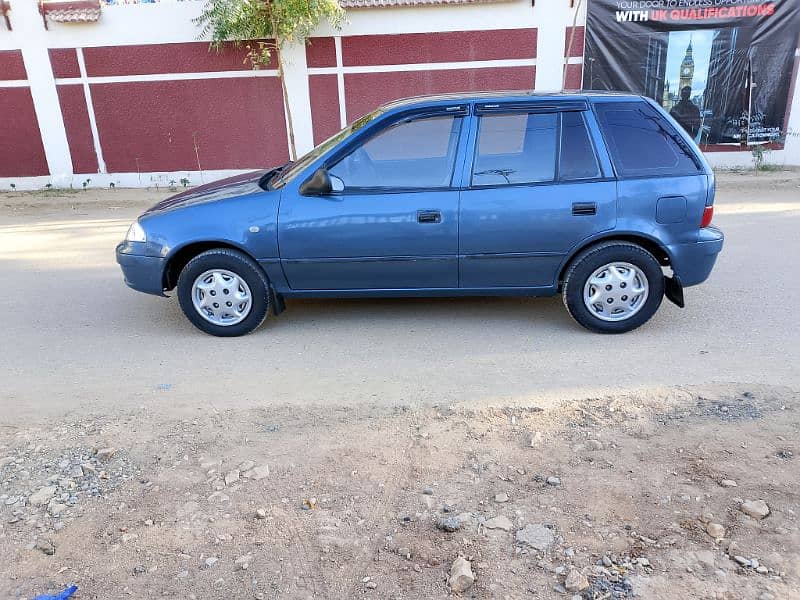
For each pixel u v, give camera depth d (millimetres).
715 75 13086
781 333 4934
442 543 2701
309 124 13883
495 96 4898
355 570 2572
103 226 10297
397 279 5004
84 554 2689
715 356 4539
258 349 4961
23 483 3156
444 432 3564
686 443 3355
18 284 6973
